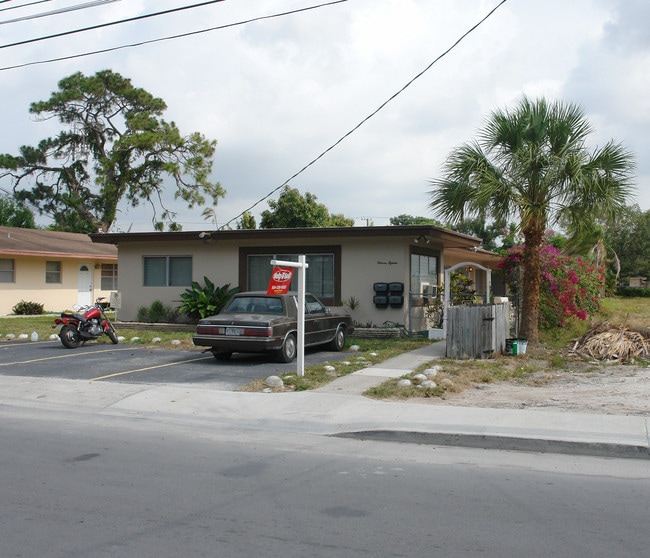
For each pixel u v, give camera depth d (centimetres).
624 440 767
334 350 1597
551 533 506
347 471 685
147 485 631
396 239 1889
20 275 2794
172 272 2167
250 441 816
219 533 506
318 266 1981
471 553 467
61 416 959
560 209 1482
